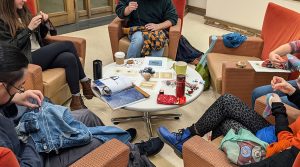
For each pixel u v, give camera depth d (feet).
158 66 8.50
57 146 4.82
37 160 4.42
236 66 7.72
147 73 7.82
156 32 10.30
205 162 4.68
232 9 15.76
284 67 7.50
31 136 4.77
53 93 8.13
